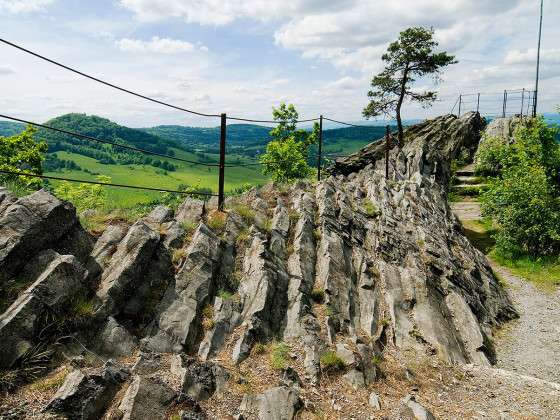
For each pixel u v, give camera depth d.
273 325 10.05
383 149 39.94
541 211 23.61
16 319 6.46
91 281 8.41
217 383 7.69
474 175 38.09
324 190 18.31
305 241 13.70
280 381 8.29
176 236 11.05
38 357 6.43
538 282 20.92
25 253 7.51
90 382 6.28
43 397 5.98
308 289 11.68
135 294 8.75
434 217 21.33
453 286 15.20
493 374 11.11
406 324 12.38
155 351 7.94
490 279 19.03
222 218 13.09
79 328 7.32
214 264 10.74
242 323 9.62
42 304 6.87
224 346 8.91
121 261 8.88
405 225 18.62
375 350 10.66
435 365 11.01
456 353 11.95
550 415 9.30
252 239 12.59
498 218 25.81
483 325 14.89
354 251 14.73
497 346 14.04
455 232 22.14
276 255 12.54
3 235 7.35
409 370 10.40
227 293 10.30
